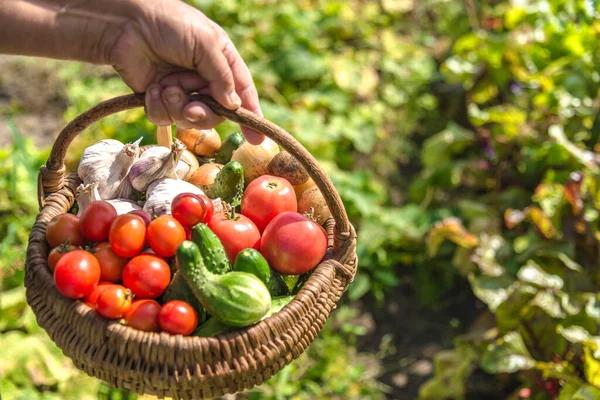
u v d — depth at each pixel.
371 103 2.44
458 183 2.13
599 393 1.32
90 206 0.96
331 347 1.75
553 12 2.07
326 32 2.63
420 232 1.97
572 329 1.43
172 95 0.91
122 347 0.86
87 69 2.57
